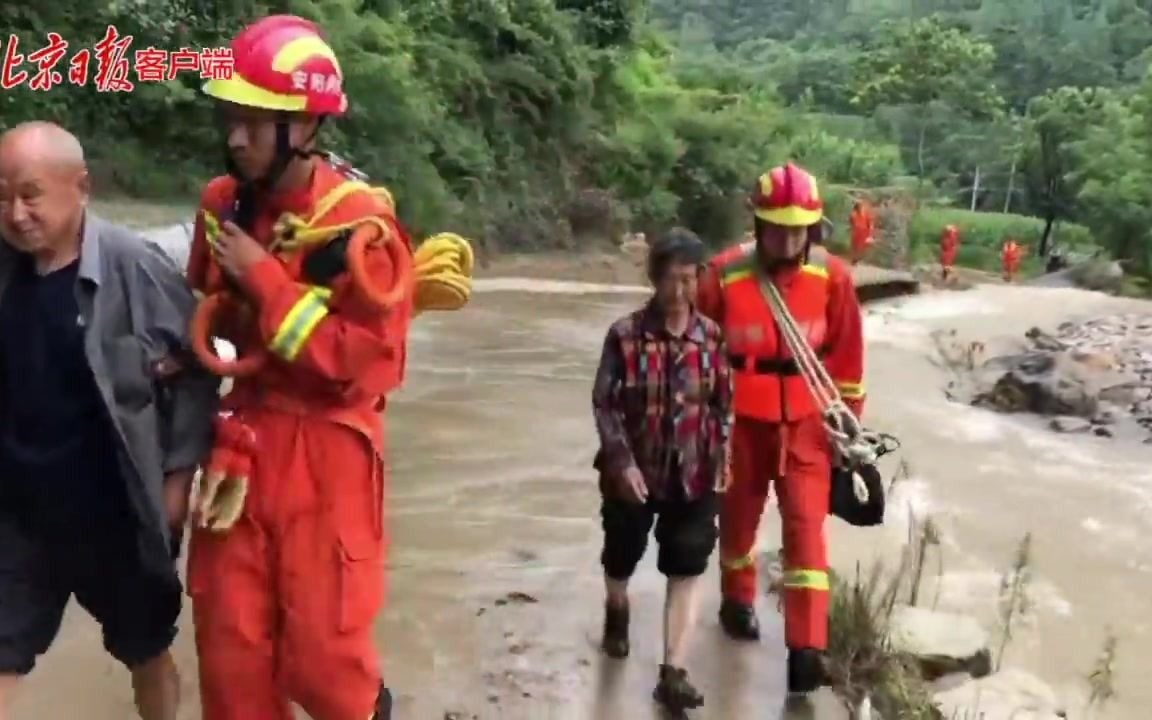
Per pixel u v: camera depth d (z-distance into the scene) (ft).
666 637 15.96
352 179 11.12
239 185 10.99
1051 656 18.26
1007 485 27.17
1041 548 22.94
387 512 22.86
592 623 18.38
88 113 59.41
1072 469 28.86
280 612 11.02
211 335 11.23
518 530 22.25
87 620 17.29
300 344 10.33
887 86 238.27
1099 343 42.01
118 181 58.29
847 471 16.66
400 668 16.53
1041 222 201.16
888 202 128.88
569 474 25.88
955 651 17.35
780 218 16.30
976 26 343.67
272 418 10.97
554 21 94.17
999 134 233.96
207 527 10.80
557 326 47.21
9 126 55.01
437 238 12.16
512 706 15.65
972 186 237.86
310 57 10.57
